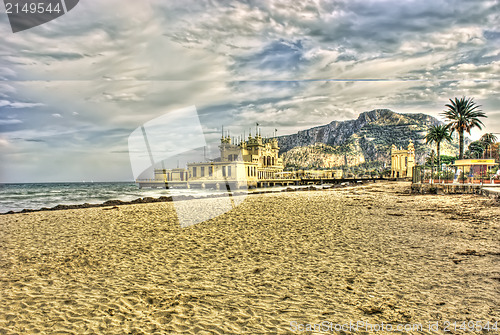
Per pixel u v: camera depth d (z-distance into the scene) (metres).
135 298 5.05
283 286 5.68
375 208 19.58
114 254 8.29
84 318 4.24
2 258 7.83
